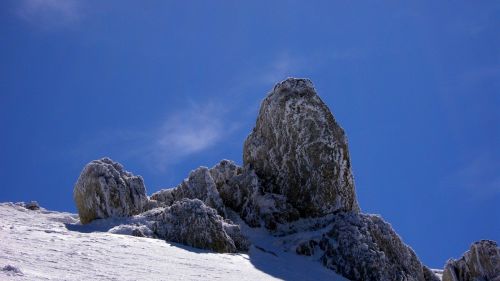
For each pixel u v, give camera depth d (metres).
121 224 20.81
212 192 23.70
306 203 24.30
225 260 18.41
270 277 17.55
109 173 22.16
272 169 25.11
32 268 11.92
